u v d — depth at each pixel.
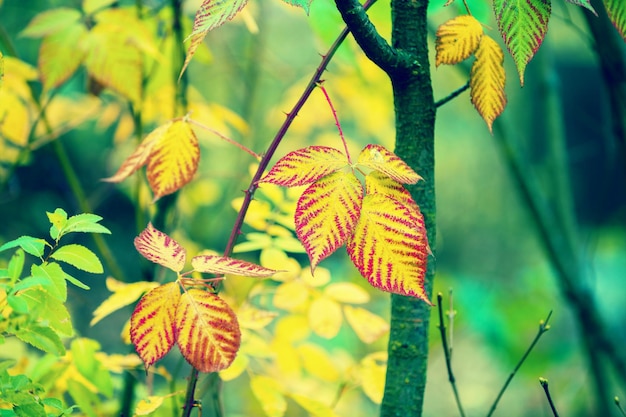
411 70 0.93
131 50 1.15
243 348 1.07
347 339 1.85
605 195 1.58
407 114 0.94
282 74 2.02
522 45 0.87
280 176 0.86
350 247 0.86
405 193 0.87
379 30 1.22
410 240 0.86
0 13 1.84
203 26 0.86
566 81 5.76
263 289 1.12
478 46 0.92
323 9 1.15
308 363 1.14
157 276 1.17
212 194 1.83
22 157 1.32
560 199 1.63
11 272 0.85
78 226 0.90
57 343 0.87
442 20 1.63
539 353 2.41
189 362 0.86
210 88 2.19
